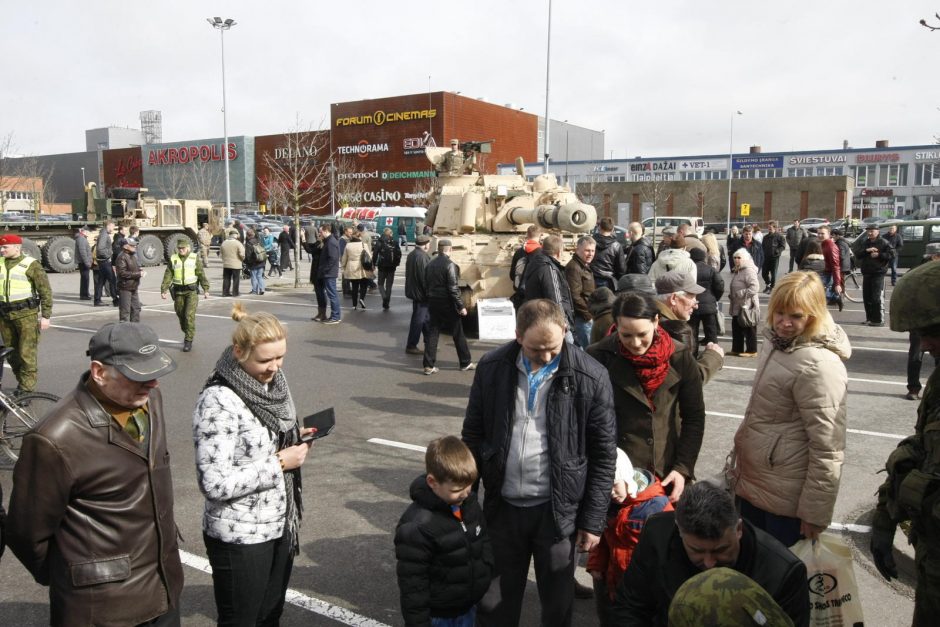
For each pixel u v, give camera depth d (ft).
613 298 19.61
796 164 197.77
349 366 34.55
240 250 62.59
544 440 11.09
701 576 6.19
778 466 11.14
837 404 10.57
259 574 10.36
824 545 10.77
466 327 43.98
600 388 10.96
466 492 10.11
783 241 63.72
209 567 15.30
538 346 10.46
